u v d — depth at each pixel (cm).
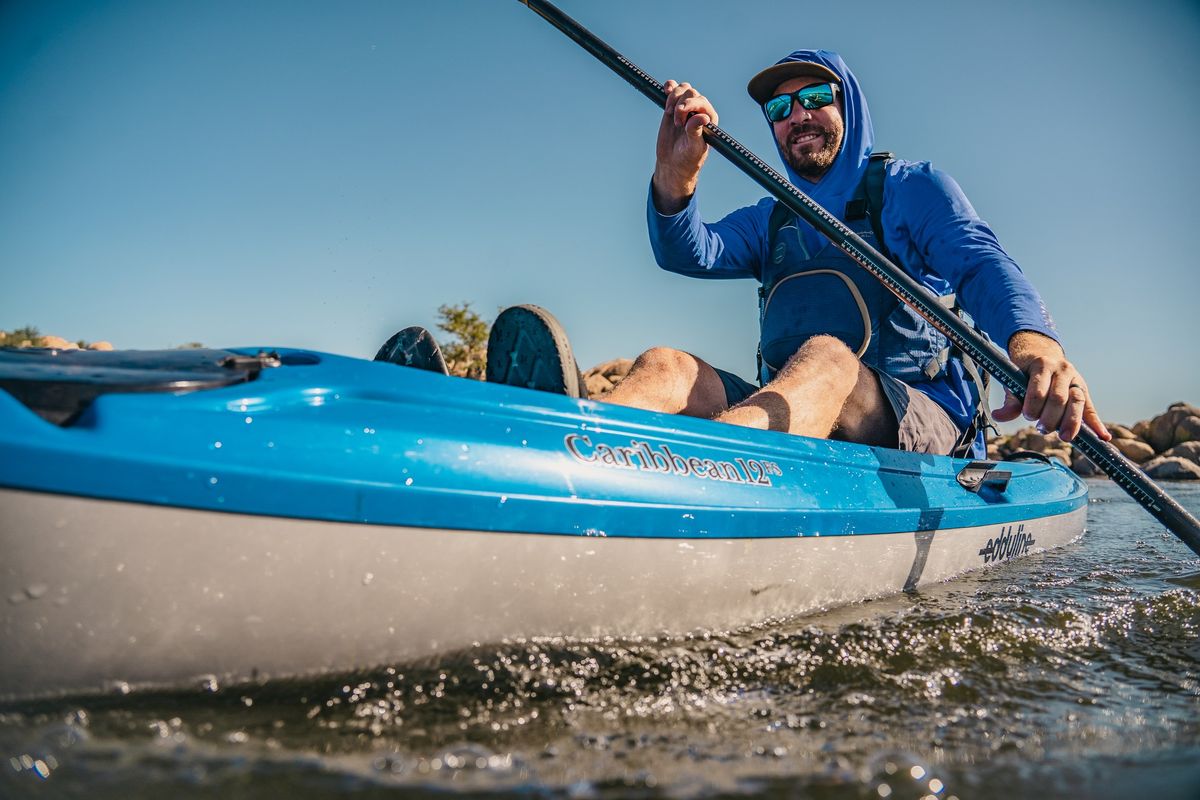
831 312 312
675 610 197
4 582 126
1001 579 285
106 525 132
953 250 284
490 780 128
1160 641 215
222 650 144
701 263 339
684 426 219
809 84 342
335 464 153
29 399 140
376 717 148
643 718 156
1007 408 245
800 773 135
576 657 181
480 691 164
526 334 220
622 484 190
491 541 168
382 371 178
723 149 291
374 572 155
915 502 263
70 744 126
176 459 137
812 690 173
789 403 257
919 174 309
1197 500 665
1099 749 149
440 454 167
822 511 227
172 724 137
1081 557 339
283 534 146
